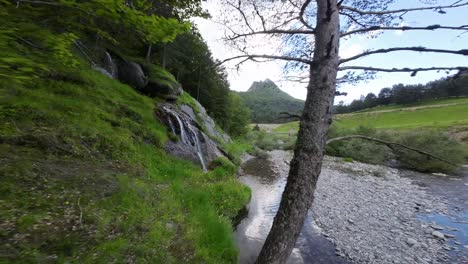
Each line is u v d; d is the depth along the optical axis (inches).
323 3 130.1
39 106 318.0
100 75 522.6
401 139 873.5
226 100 1363.2
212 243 223.0
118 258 154.3
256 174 689.0
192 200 297.3
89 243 158.7
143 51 924.0
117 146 353.7
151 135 451.8
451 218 390.3
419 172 798.5
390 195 508.4
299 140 130.0
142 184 284.4
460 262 269.0
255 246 296.8
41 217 167.8
